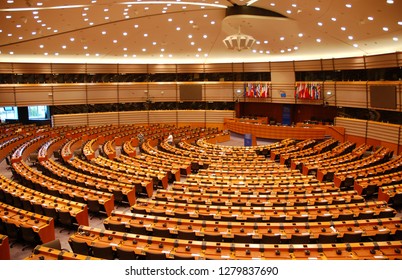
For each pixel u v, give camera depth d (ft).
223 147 94.32
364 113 106.11
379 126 98.02
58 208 45.19
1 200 51.42
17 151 80.64
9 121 126.93
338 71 112.47
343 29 80.59
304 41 96.27
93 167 67.05
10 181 54.24
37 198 48.24
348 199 48.98
